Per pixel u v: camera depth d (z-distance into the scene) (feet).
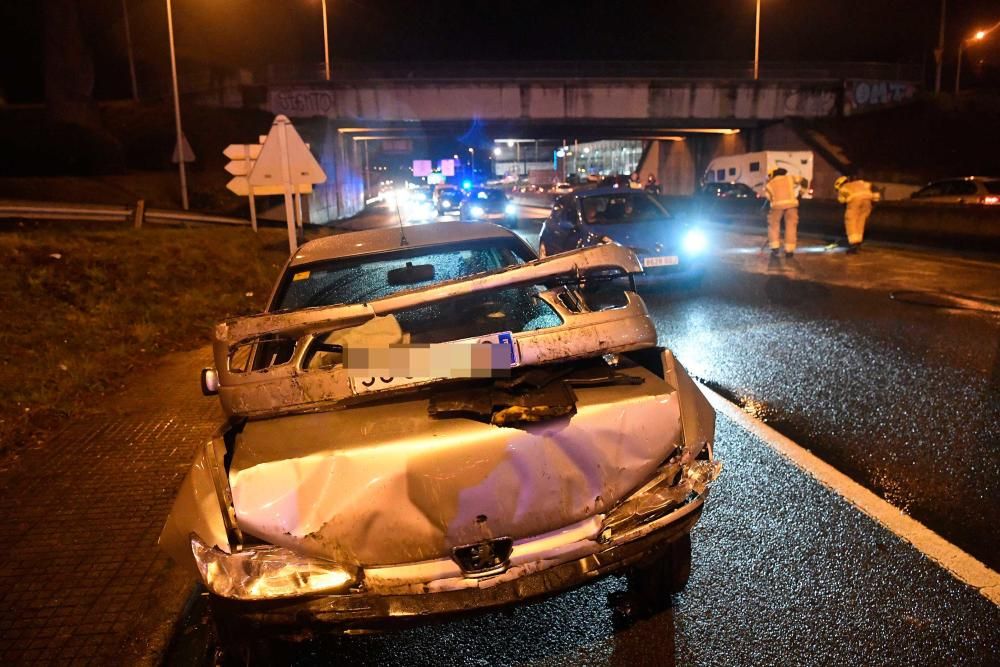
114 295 37.99
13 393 22.03
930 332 26.94
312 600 8.14
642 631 10.43
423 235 15.39
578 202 41.96
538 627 10.72
